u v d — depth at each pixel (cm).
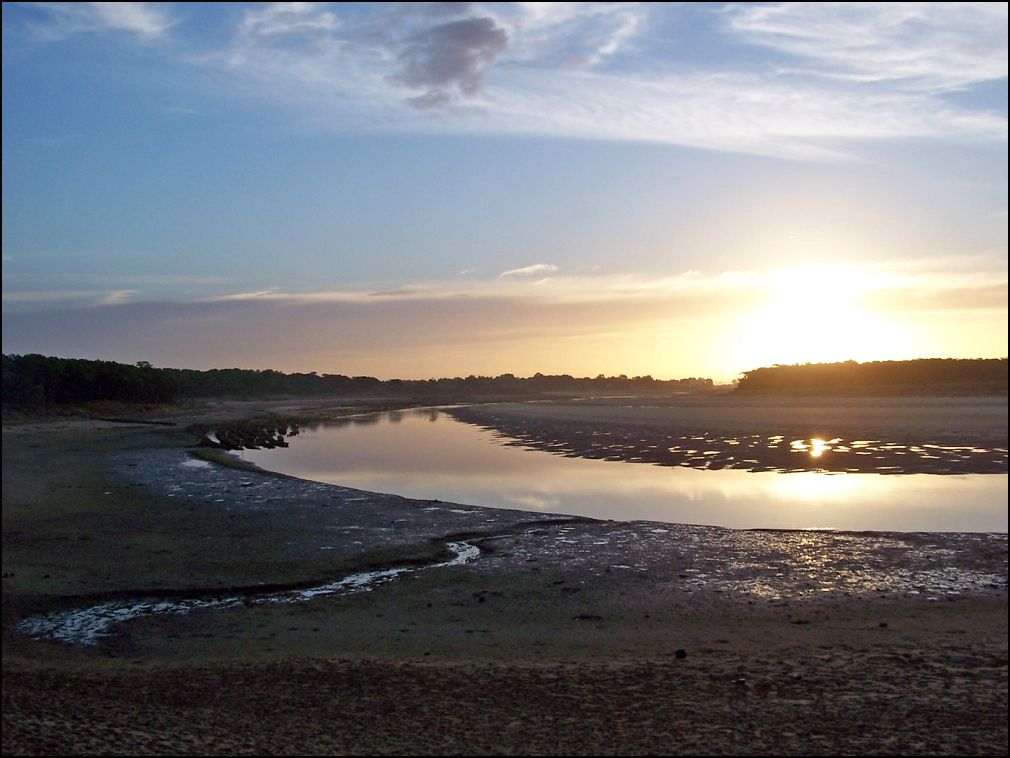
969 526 2052
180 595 1584
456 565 1775
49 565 1805
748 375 10856
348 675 1003
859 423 4688
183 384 11825
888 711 804
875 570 1608
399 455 4453
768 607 1390
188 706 900
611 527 2112
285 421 7662
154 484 3120
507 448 4681
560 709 844
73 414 8000
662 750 724
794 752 711
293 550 1931
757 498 2577
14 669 1130
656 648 1136
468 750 738
